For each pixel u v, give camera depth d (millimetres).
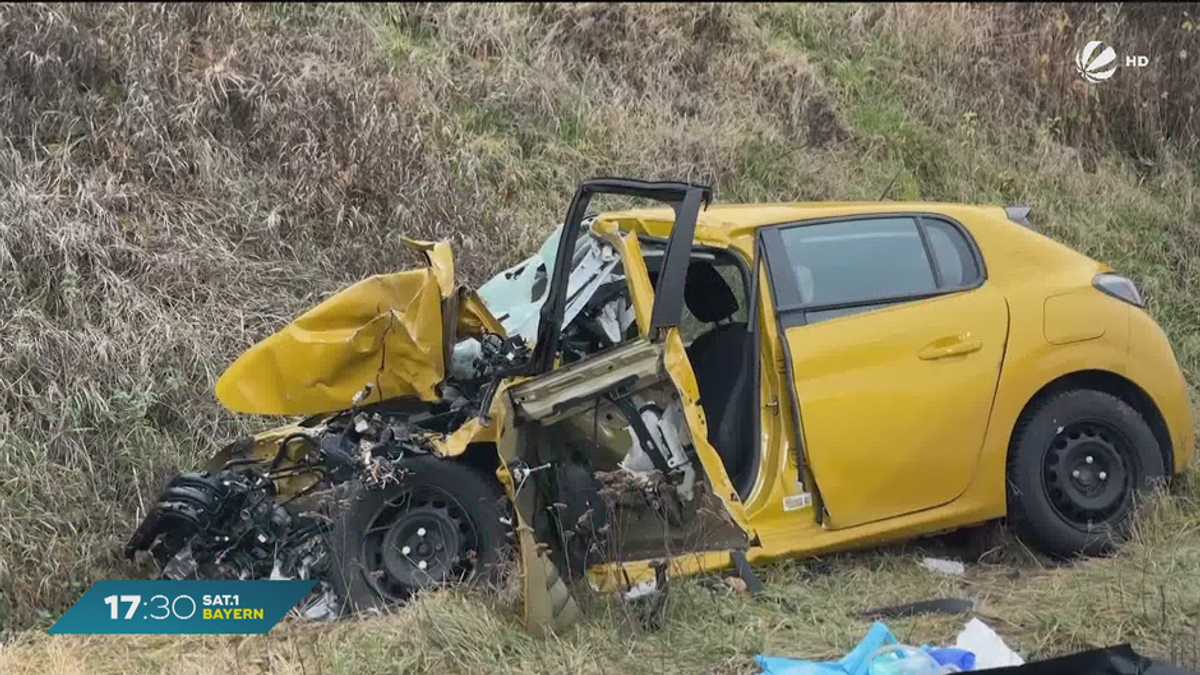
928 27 21469
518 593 8383
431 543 8797
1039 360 9430
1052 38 20953
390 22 18391
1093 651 6781
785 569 8977
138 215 13633
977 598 8664
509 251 14758
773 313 9273
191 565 9188
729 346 9641
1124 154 20109
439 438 9016
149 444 10977
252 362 9133
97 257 12539
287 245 13938
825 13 21766
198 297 12828
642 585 8367
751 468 9125
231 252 13578
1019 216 10188
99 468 10695
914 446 9148
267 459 9805
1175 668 6844
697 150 17359
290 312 13016
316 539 9109
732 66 19406
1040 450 9430
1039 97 20500
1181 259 17078
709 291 10211
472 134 16609
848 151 18812
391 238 14273
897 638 7965
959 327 9367
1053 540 9430
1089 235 17375
